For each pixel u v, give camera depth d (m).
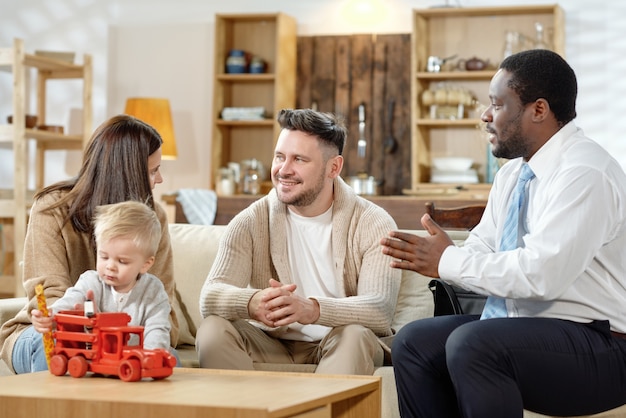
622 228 2.25
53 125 7.05
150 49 7.41
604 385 2.21
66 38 7.49
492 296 2.38
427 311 2.96
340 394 1.87
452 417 2.38
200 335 2.57
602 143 6.54
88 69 7.01
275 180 2.80
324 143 2.72
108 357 1.99
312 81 7.09
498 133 2.37
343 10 7.08
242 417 1.63
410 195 6.47
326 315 2.54
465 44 6.77
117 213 2.24
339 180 2.81
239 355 2.55
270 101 7.16
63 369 2.02
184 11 7.35
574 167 2.24
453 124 6.65
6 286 6.48
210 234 3.25
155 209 2.73
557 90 2.32
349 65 7.02
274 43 7.17
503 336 2.16
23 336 2.50
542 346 2.17
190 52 7.34
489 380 2.14
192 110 7.33
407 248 2.30
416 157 6.61
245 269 2.79
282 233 2.78
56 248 2.57
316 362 2.71
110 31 7.46
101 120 7.41
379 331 2.64
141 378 1.97
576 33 6.59
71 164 7.36
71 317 2.04
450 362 2.19
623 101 6.50
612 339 2.23
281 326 2.67
